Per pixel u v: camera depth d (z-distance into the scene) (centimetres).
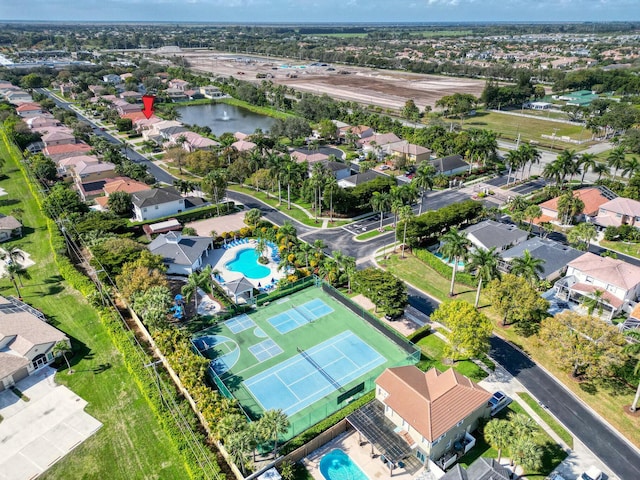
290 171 13188
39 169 14450
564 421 6091
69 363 7219
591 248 10744
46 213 11900
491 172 16175
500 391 6575
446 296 9006
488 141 15875
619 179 15238
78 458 5647
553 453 5619
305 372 7106
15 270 8850
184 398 6366
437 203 13550
